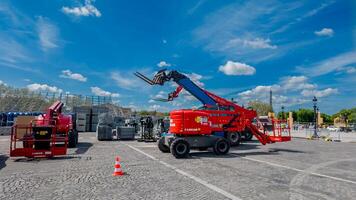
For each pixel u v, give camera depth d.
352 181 8.32
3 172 9.20
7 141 22.47
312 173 9.53
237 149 17.27
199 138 14.16
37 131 12.42
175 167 10.38
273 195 6.65
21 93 60.47
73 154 14.12
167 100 19.73
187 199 6.23
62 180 8.00
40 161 11.66
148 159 12.48
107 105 58.12
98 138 24.66
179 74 19.09
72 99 55.66
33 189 6.97
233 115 16.66
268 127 18.28
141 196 6.43
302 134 38.12
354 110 93.19
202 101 19.22
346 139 29.09
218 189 7.14
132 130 26.03
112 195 6.48
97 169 9.80
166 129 23.48
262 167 10.56
